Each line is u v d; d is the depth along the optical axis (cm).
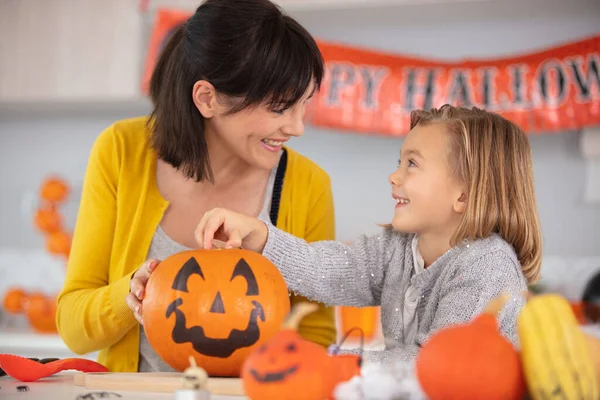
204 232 114
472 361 62
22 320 302
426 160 120
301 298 138
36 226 296
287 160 144
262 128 121
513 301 109
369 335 206
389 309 128
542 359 62
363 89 272
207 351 100
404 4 263
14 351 266
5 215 323
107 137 141
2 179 325
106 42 288
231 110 120
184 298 100
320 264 126
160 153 133
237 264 103
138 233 133
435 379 63
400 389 67
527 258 123
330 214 149
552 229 272
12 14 297
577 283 267
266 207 140
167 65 130
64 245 287
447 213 120
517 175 121
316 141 295
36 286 317
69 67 291
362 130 272
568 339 62
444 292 114
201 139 129
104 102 294
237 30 117
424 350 65
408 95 269
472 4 263
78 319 122
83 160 318
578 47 256
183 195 136
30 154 323
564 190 272
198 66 122
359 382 68
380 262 132
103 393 87
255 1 120
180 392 70
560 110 258
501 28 280
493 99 262
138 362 132
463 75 265
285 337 69
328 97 273
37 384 100
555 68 258
